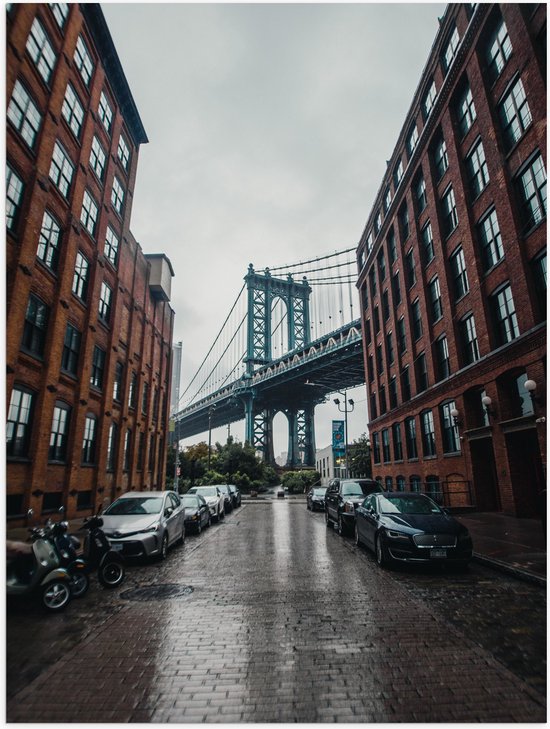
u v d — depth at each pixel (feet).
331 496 51.37
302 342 304.09
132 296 76.89
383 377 98.53
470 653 13.98
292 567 28.40
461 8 61.46
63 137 50.88
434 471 68.80
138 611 19.06
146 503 34.24
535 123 44.11
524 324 45.16
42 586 19.08
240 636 15.83
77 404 53.88
